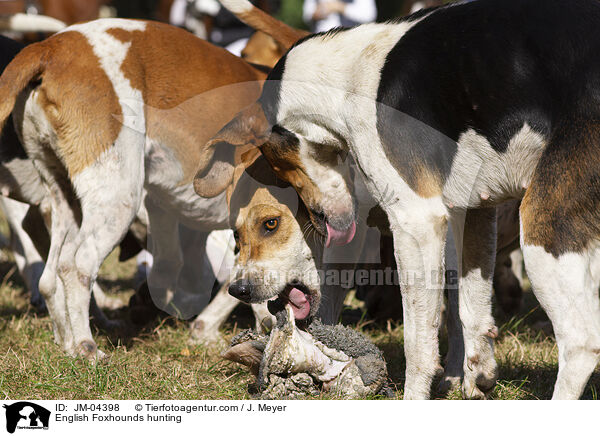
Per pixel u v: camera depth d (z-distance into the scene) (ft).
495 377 17.34
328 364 17.43
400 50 15.44
